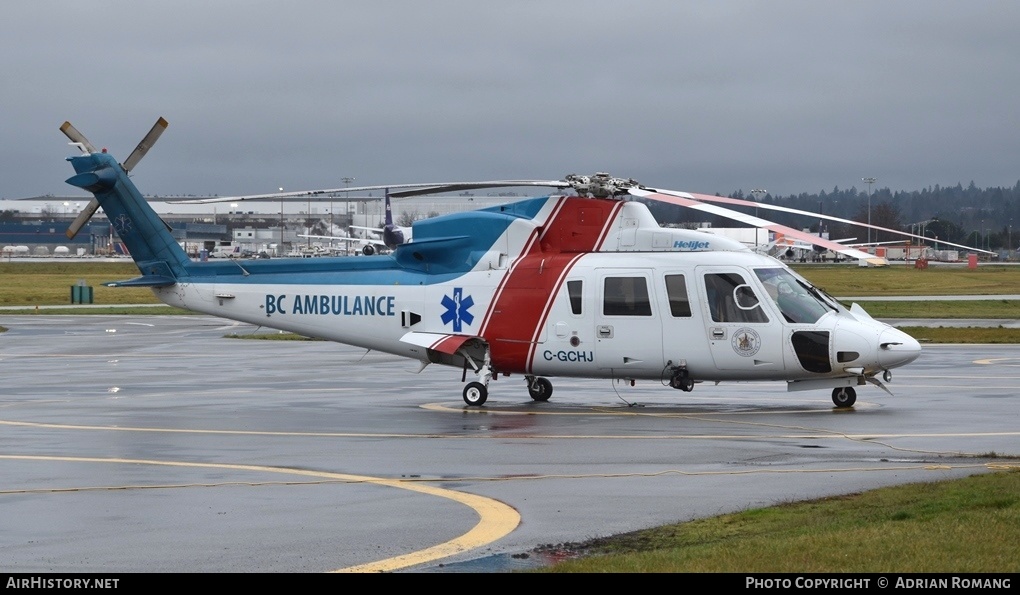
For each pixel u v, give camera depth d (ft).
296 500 55.62
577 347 96.12
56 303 333.21
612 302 95.50
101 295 389.80
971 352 152.25
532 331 97.14
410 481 60.80
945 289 365.20
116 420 88.02
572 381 118.52
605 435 78.28
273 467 65.62
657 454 69.62
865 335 91.45
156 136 108.99
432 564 42.78
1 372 131.44
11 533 48.47
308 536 47.73
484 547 45.50
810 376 93.04
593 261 96.99
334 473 63.46
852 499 53.78
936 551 41.65
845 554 41.52
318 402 100.78
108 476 62.69
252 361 146.51
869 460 66.54
